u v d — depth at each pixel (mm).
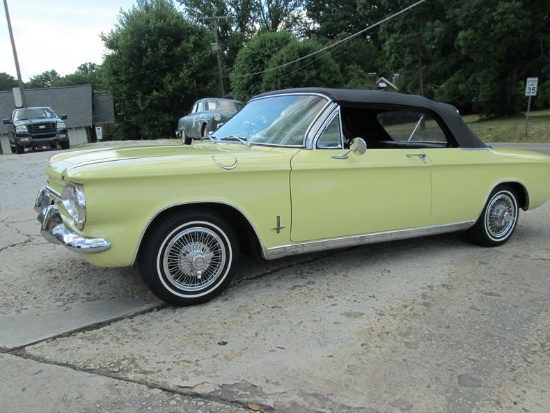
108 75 36469
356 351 2742
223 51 51812
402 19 30547
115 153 3537
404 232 4102
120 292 3594
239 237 3695
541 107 30531
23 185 8602
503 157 4617
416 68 33812
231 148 3879
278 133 3842
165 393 2342
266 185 3357
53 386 2391
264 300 3449
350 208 3721
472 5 25719
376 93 4016
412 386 2410
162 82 35781
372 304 3383
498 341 2859
